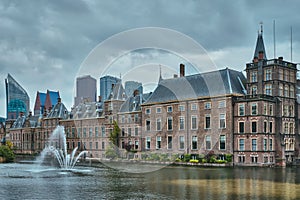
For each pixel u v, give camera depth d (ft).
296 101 199.11
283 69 191.52
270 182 102.83
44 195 77.66
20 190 85.10
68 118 285.64
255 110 180.55
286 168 159.33
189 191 84.07
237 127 185.88
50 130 308.19
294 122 196.03
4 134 394.73
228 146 185.37
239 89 194.70
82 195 77.87
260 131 177.68
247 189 87.92
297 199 74.02
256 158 177.78
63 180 105.29
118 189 86.79
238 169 151.12
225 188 89.35
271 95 187.42
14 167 157.07
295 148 195.11
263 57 197.16
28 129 340.39
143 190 85.40
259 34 201.46
